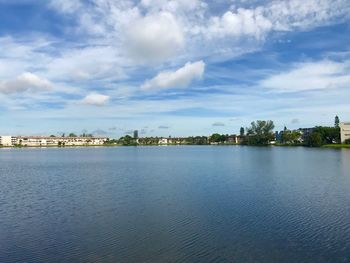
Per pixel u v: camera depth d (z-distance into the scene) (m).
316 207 35.94
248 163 95.31
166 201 39.81
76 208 36.94
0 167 94.19
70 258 22.59
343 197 41.53
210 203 38.34
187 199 40.91
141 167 89.50
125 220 31.42
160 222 30.55
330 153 141.62
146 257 22.53
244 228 28.39
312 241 25.05
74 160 125.50
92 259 22.39
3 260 22.41
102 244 25.02
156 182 57.16
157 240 25.67
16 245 25.09
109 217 32.66
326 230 27.59
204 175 66.81
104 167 91.31
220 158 121.75
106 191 48.19
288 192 45.28
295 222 30.06
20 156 162.75
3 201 41.59
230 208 35.69
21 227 29.67
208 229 28.19
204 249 23.72
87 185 54.78
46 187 53.34
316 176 62.94
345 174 65.62
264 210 34.66
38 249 24.23
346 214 32.75
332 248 23.61
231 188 49.09
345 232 27.00
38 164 105.75
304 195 42.97
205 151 199.12
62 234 27.48
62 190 49.91
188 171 76.06
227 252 23.12
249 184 53.06
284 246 24.06
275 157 119.94
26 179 64.75
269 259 21.91
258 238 25.80
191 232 27.45
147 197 42.72
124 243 25.12
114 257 22.66
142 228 28.78
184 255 22.75
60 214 34.31
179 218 31.83
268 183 54.06
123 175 69.62
